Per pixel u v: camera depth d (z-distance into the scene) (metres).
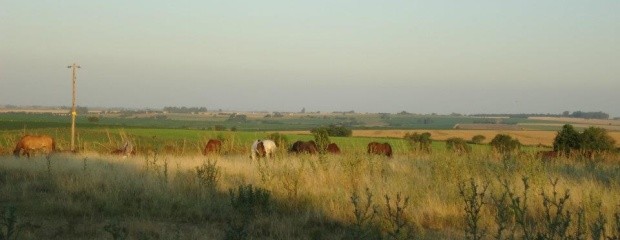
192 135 52.38
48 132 53.94
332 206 10.20
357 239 8.15
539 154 17.70
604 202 9.80
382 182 12.41
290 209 10.62
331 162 14.16
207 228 9.30
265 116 187.00
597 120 146.75
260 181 12.46
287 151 23.05
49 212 10.20
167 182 12.59
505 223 8.12
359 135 67.69
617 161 20.53
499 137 29.22
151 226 9.17
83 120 106.00
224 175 14.11
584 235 7.83
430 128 101.56
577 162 18.80
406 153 22.44
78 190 11.99
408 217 9.54
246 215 9.59
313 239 8.65
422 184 12.02
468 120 155.38
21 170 15.38
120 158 20.95
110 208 10.45
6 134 45.25
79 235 8.68
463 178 11.84
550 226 6.69
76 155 23.80
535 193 10.70
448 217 9.77
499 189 10.98
